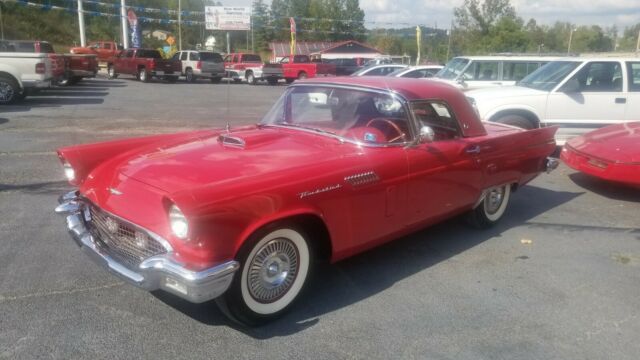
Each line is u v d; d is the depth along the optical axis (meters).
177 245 2.88
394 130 4.01
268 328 3.33
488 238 5.07
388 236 3.96
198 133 4.53
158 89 23.42
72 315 3.37
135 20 35.56
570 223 5.60
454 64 13.09
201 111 15.09
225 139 3.96
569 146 7.41
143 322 3.33
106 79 28.83
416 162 4.02
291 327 3.35
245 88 26.69
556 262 4.51
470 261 4.48
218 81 30.66
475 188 4.69
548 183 7.39
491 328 3.39
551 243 4.98
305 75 30.12
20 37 46.53
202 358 2.97
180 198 2.75
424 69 16.77
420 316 3.53
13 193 6.00
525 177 5.37
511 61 12.27
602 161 6.60
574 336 3.32
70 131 10.53
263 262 3.23
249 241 3.06
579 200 6.53
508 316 3.55
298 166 3.37
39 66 14.61
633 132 7.11
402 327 3.38
